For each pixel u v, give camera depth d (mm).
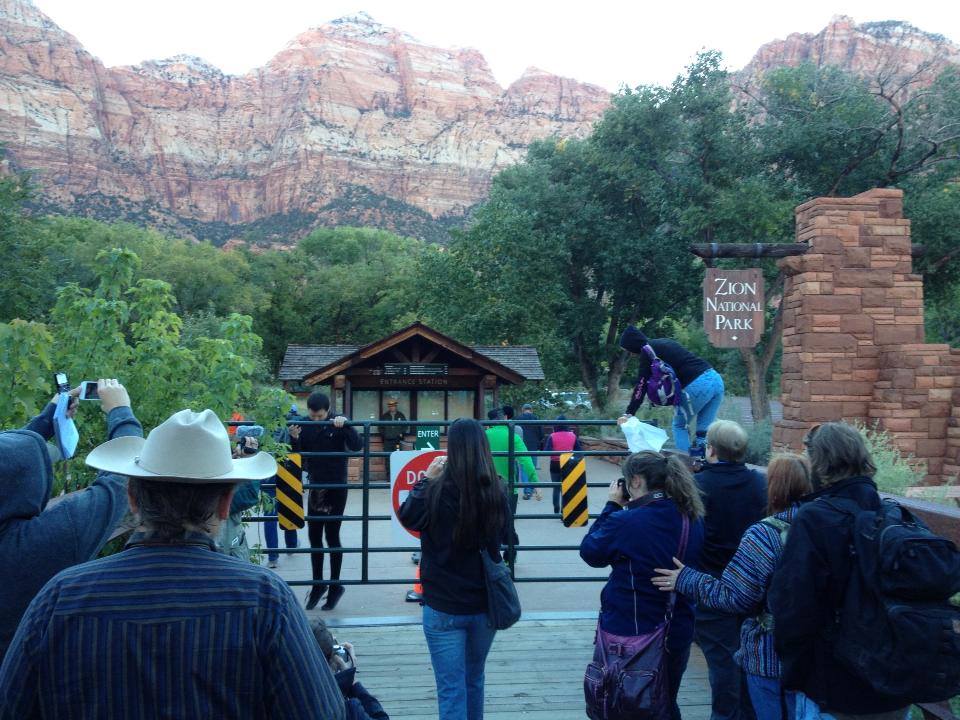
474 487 3611
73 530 2170
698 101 26578
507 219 32406
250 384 5426
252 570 1723
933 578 2268
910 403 10422
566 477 6910
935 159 23781
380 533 11062
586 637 6230
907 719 2625
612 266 32281
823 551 2523
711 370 5871
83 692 1559
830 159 25000
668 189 28078
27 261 28031
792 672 2619
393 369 20547
